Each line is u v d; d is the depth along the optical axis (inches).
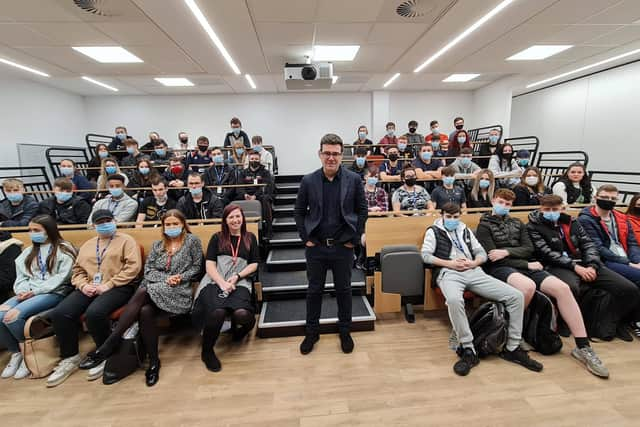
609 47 170.7
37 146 224.4
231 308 77.5
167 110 285.3
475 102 294.4
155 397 66.7
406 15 126.3
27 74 201.3
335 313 93.9
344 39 150.8
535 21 135.4
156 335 76.0
